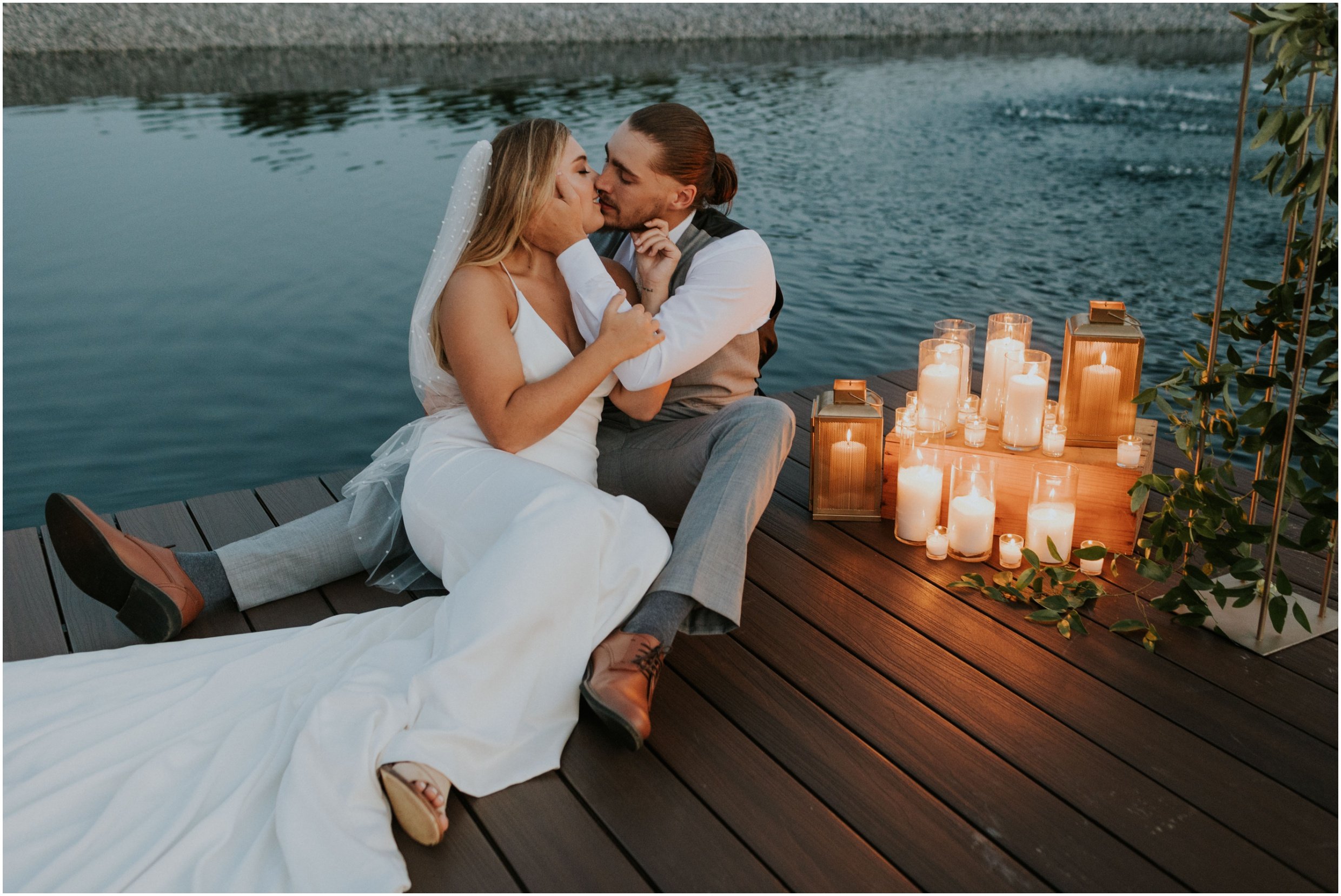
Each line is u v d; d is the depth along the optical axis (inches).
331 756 52.6
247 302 206.1
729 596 63.2
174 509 93.8
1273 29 58.9
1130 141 376.5
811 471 87.0
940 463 83.4
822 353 180.9
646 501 78.4
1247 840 52.2
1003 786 56.1
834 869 50.5
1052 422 81.4
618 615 62.0
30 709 60.0
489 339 64.9
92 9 678.5
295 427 157.5
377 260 229.9
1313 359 62.6
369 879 48.0
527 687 58.3
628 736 56.6
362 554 75.1
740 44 772.0
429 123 393.7
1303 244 64.7
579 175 68.1
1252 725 60.9
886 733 60.6
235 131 383.2
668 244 72.4
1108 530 79.9
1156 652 68.4
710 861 51.1
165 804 52.6
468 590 58.6
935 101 471.5
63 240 246.1
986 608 74.0
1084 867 50.5
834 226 261.4
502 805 54.6
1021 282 217.9
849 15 856.9
